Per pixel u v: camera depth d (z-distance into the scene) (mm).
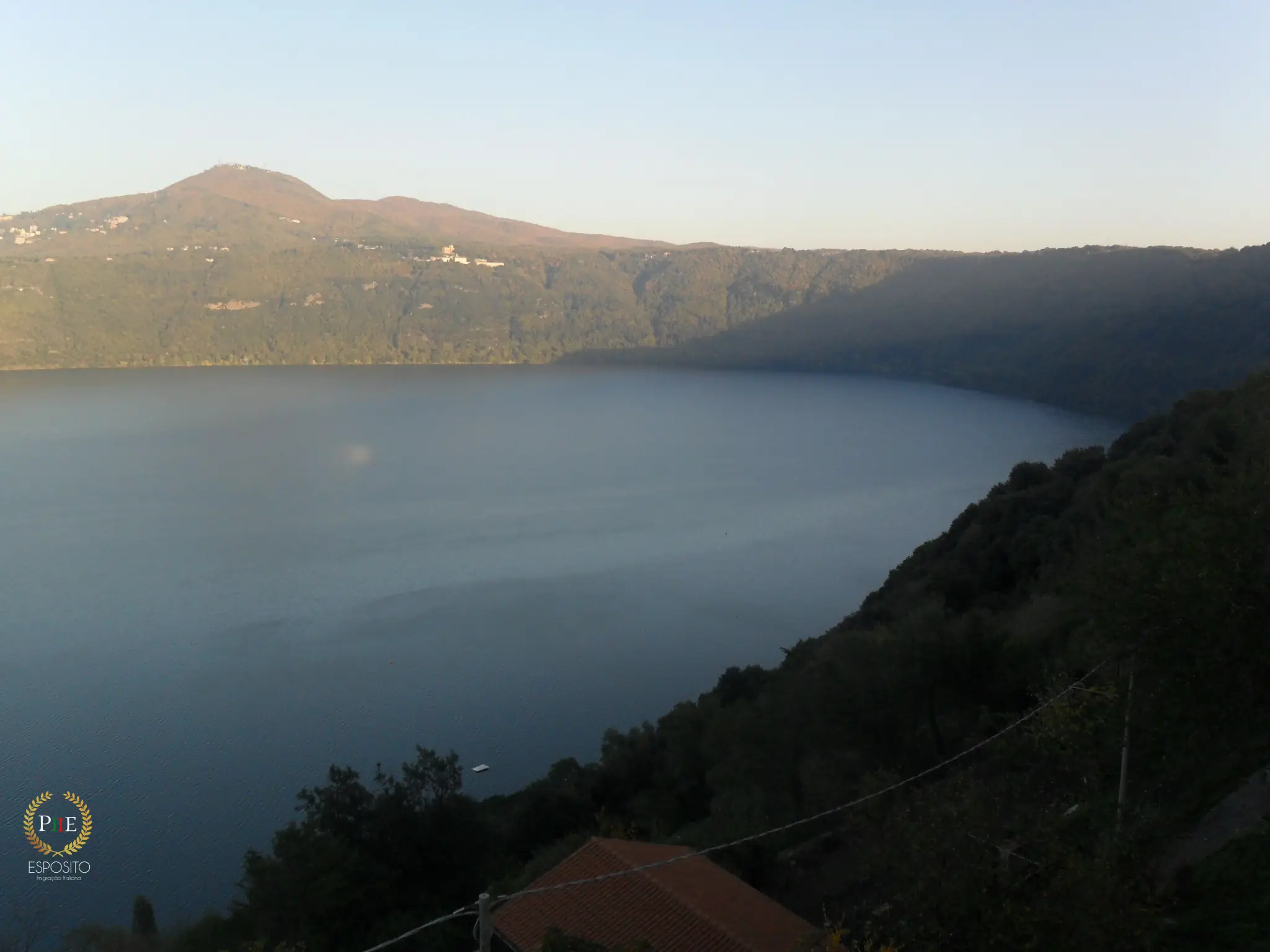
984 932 8680
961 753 17125
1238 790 11672
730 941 11359
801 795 18547
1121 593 11812
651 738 26484
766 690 24688
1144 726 12781
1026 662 19422
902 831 10227
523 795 25844
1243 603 10719
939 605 24297
